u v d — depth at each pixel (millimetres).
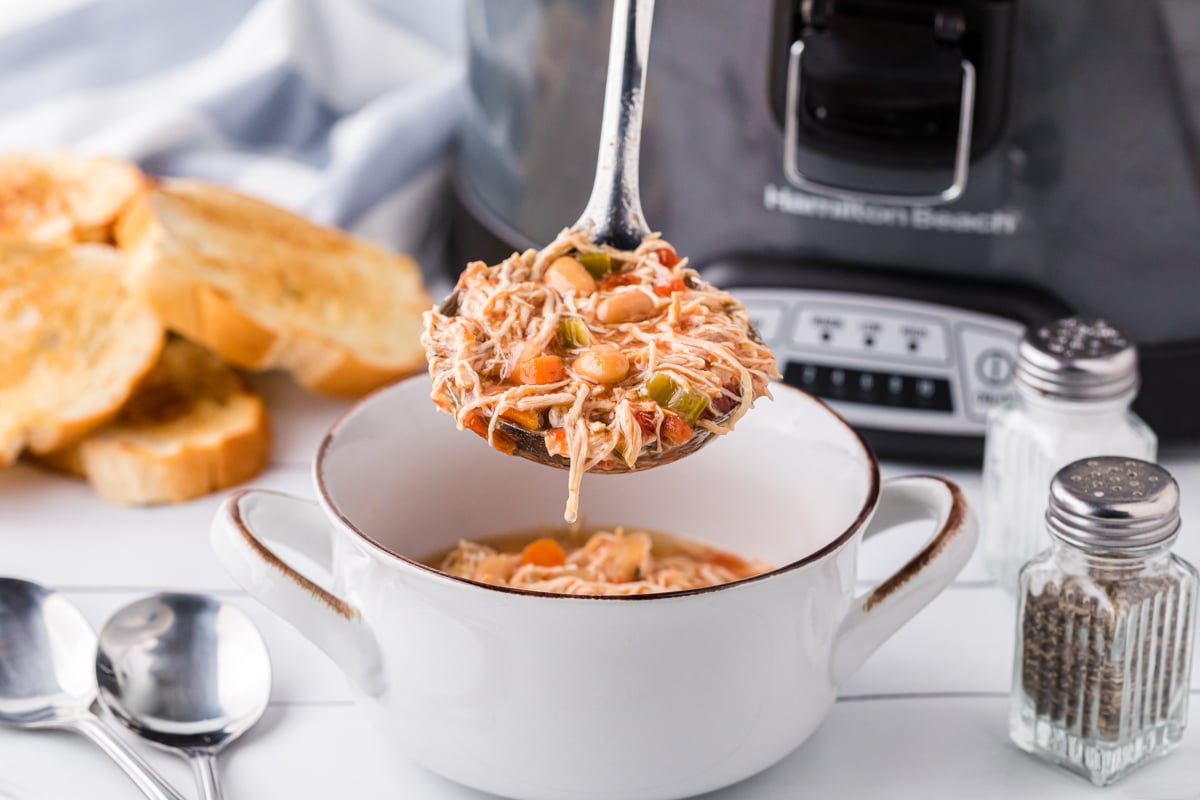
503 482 799
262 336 898
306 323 922
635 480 804
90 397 872
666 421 678
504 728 683
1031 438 817
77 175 981
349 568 695
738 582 670
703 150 861
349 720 750
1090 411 803
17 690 746
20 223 968
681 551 800
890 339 863
